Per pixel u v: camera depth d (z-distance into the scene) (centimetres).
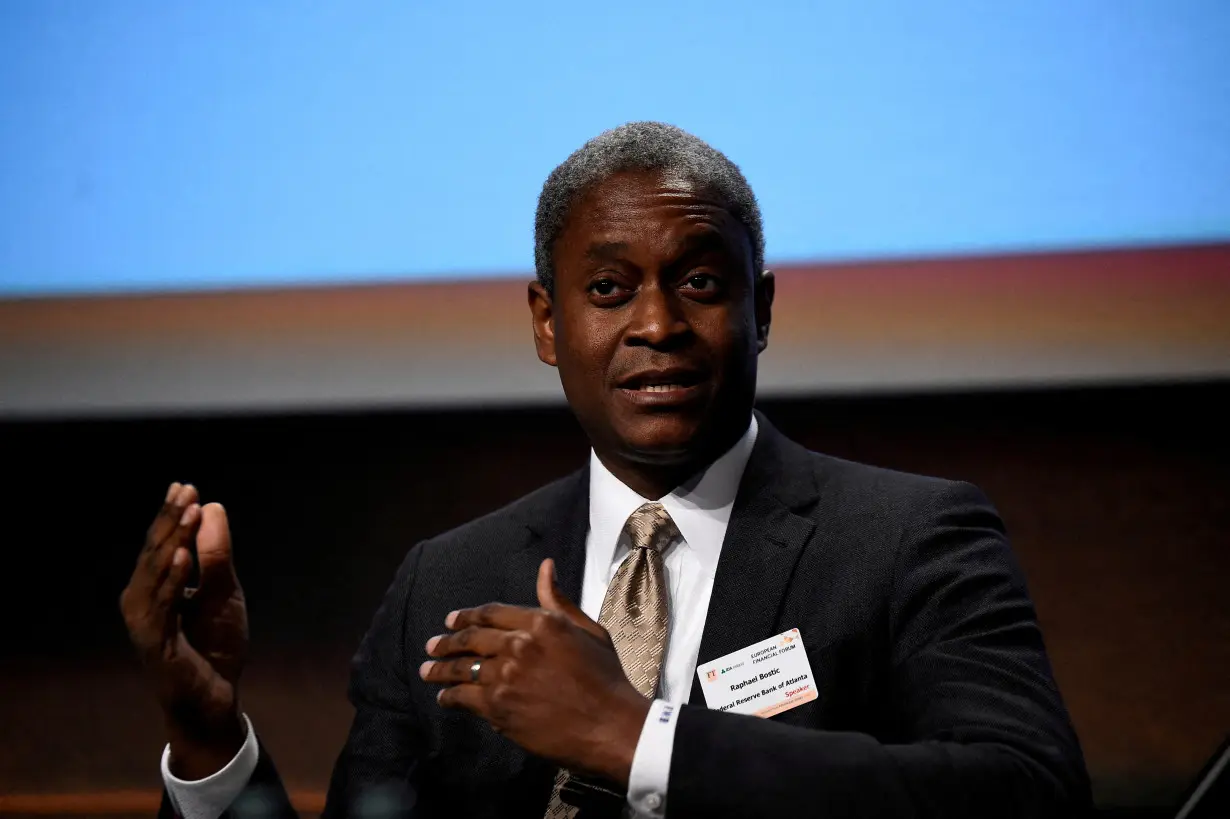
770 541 481
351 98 1009
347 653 1008
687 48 978
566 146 991
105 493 1089
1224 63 930
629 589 478
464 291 997
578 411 485
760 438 516
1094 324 920
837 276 968
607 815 435
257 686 993
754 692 454
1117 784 840
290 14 1013
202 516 452
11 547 1087
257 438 1080
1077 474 986
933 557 466
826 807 372
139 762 944
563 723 382
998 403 1005
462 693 391
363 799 491
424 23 1002
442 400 950
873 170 966
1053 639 920
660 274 459
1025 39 952
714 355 460
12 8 1029
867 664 456
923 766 383
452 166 1001
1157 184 940
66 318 1020
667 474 487
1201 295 920
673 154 474
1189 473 971
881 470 513
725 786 375
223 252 1017
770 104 973
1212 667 894
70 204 1025
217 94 1020
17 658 1030
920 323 944
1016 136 955
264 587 1055
